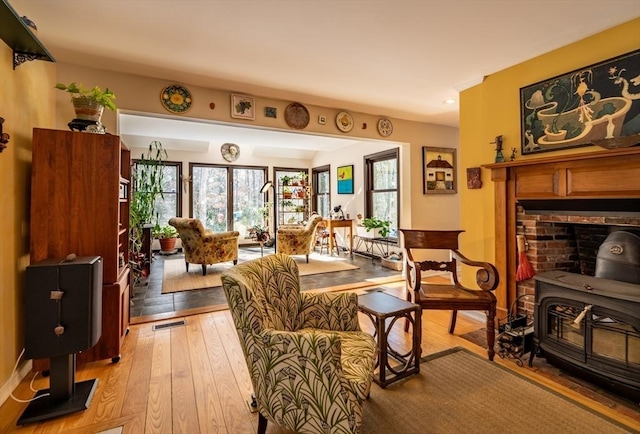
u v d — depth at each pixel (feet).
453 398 6.05
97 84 9.55
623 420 5.40
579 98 7.74
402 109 13.83
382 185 20.13
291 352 4.50
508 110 9.48
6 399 6.02
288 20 7.09
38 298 5.64
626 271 7.10
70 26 7.28
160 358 7.68
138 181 16.98
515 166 9.12
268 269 6.00
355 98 12.38
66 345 5.75
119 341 7.51
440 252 17.33
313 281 14.67
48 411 5.58
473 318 10.34
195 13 6.81
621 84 7.02
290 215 27.78
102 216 7.22
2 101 6.02
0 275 5.99
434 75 10.18
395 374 6.57
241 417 5.59
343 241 23.13
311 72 9.95
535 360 7.50
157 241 23.27
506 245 9.43
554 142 8.27
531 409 5.71
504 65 9.39
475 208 10.58
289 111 12.59
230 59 9.02
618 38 7.16
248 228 25.58
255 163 26.53
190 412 5.71
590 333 6.30
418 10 6.73
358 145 21.74
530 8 6.64
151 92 10.25
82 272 5.87
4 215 6.14
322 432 4.37
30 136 7.26
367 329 9.52
